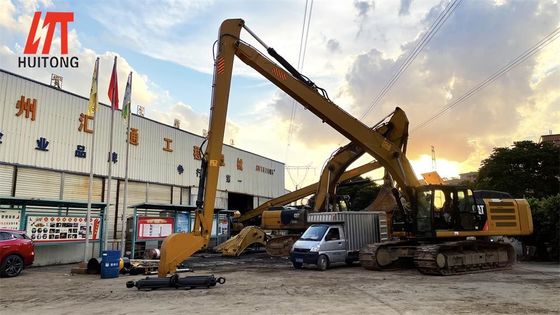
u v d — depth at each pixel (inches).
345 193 2439.7
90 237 774.5
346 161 853.2
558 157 1541.6
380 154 714.8
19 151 804.0
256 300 378.6
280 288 459.2
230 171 1536.7
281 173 1939.0
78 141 925.8
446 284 490.3
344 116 697.6
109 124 1013.2
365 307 341.4
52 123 871.7
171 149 1225.4
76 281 542.3
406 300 376.2
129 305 357.7
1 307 355.9
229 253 998.4
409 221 716.0
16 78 810.8
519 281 516.7
